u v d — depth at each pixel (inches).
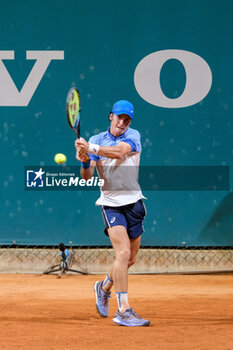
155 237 1279.5
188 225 1282.0
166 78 1293.1
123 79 1293.1
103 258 1326.3
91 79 1295.5
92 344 483.8
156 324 624.1
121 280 628.4
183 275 1285.7
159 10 1298.0
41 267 1334.9
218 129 1289.4
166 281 1186.6
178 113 1288.1
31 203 1291.8
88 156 652.1
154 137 1285.7
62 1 1306.6
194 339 508.7
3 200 1290.6
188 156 1284.4
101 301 690.8
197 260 1321.4
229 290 1050.7
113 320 620.1
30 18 1310.3
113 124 669.3
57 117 1295.5
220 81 1294.3
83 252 1327.5
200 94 1291.8
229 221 1280.8
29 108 1298.0
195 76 1293.1
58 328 584.1
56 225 1286.9
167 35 1296.8
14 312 727.7
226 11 1299.2
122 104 661.3
